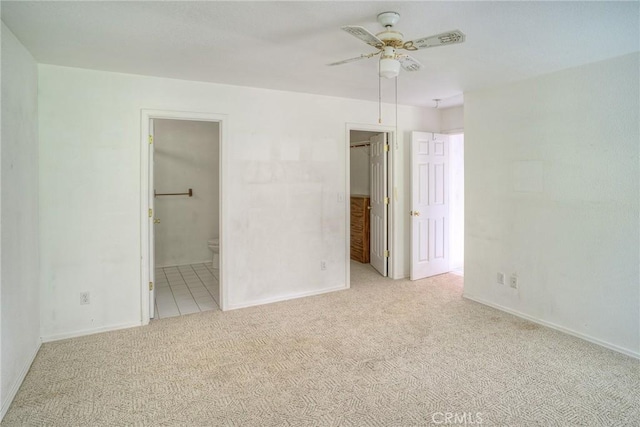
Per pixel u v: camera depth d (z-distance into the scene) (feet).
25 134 8.75
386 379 8.30
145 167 11.31
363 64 10.14
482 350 9.66
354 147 20.67
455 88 12.79
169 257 19.30
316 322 11.62
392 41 7.02
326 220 14.47
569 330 10.62
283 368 8.80
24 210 8.61
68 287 10.49
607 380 8.19
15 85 8.06
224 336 10.62
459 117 16.33
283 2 6.57
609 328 9.73
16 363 7.88
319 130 14.10
